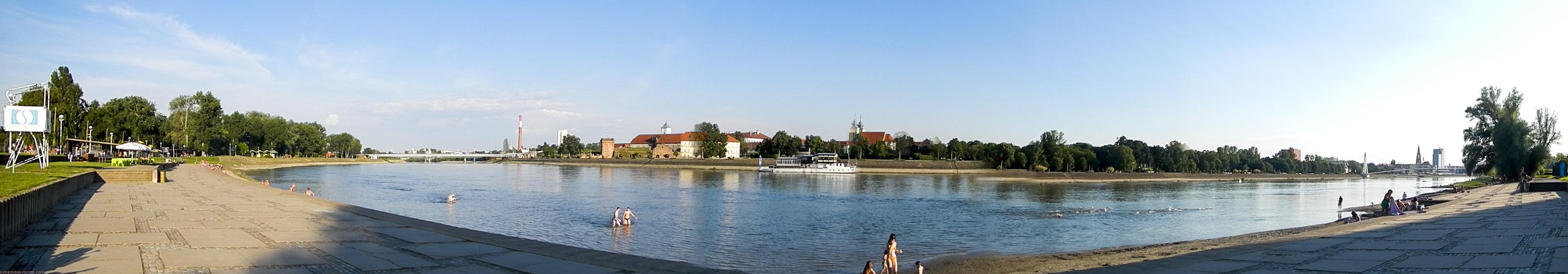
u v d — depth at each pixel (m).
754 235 53.03
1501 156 112.38
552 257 26.95
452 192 100.31
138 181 75.50
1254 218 71.88
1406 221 47.50
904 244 49.41
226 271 22.19
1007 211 76.56
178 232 31.80
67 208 42.47
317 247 28.34
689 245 47.16
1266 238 42.53
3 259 23.25
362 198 87.62
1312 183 199.75
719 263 40.06
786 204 85.12
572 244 47.09
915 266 36.72
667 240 49.62
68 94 144.38
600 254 27.94
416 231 34.59
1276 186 170.38
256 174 163.12
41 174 55.75
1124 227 61.69
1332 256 29.91
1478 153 117.94
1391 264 26.59
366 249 28.09
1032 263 36.03
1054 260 36.91
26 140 97.06
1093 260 35.66
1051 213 74.81
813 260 41.38
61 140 122.06
